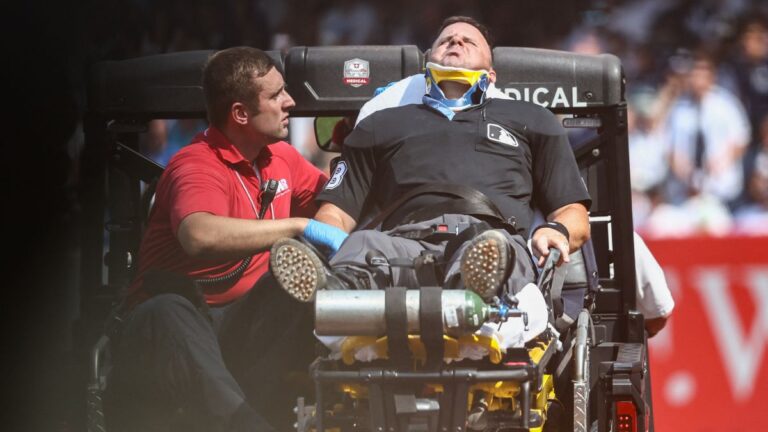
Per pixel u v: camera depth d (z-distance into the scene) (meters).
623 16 37.56
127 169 17.89
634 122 35.66
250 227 15.02
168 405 14.41
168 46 36.06
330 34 37.91
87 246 17.67
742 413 26.48
